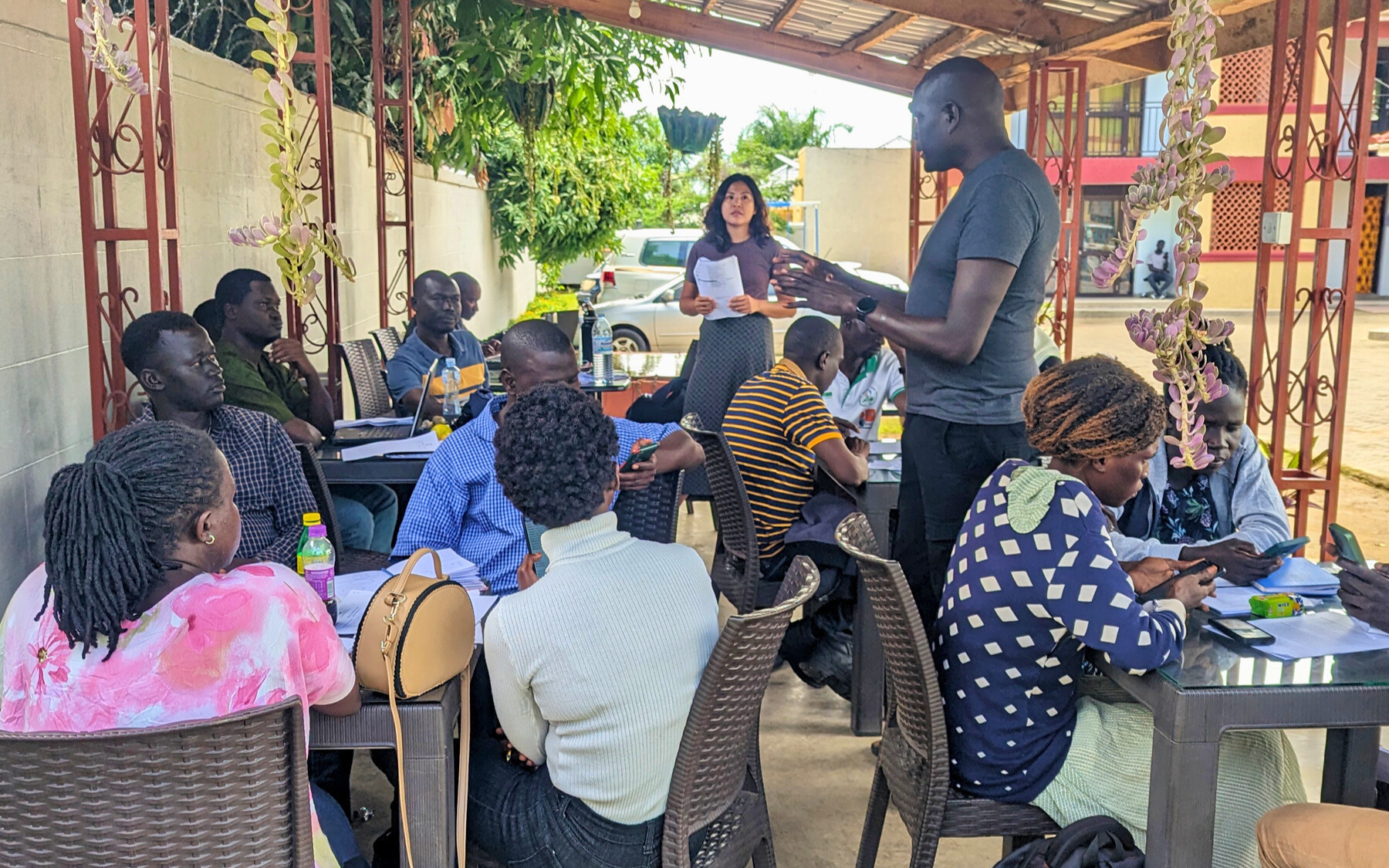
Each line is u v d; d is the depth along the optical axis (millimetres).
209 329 4023
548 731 1969
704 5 8219
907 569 3141
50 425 3365
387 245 9008
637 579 1898
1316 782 3223
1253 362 4488
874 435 4863
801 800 3211
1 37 3082
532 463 1852
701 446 3127
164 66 3129
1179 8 2299
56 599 1563
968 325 2762
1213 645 2059
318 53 5492
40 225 3316
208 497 1651
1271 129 4340
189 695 1612
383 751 2531
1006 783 2184
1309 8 4160
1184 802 1892
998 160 2834
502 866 2094
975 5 6184
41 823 1446
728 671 1877
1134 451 2117
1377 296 25766
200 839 1486
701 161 24312
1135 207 2424
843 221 21391
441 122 9602
